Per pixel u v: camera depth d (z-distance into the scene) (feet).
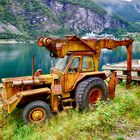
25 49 361.30
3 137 21.21
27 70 131.64
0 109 25.70
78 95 25.00
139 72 35.37
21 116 24.06
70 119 23.20
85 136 19.45
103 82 26.30
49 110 23.16
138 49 329.11
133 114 23.31
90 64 26.73
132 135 19.79
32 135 20.83
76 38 25.21
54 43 24.62
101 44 27.61
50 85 25.14
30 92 22.80
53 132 20.65
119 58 184.85
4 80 23.89
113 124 21.40
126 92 31.94
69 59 25.48
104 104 24.58
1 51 297.94
